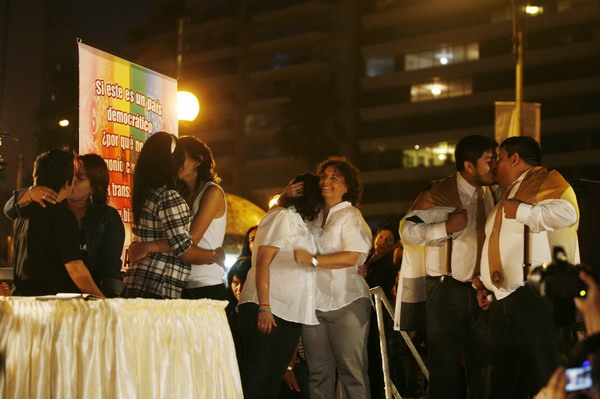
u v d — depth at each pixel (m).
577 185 8.15
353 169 7.21
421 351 9.43
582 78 52.88
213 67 74.19
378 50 63.06
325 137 64.81
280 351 6.57
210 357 5.13
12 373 4.29
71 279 5.10
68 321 4.41
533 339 6.16
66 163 5.25
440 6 59.47
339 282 7.02
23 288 5.08
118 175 6.83
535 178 6.17
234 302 9.06
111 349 4.46
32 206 5.12
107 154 6.72
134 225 5.79
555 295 3.19
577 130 52.81
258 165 70.94
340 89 65.88
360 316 7.04
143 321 4.66
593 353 2.93
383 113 62.22
